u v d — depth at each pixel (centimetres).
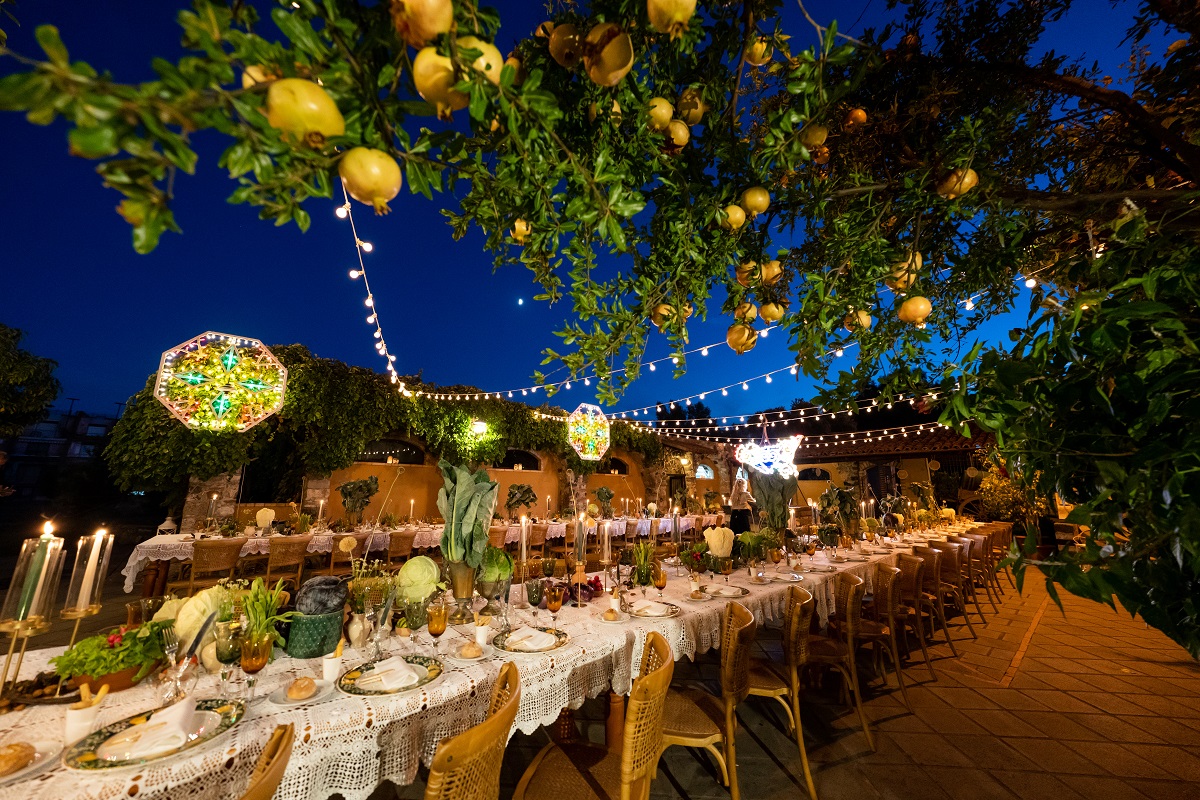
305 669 182
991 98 214
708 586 348
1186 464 62
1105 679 404
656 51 115
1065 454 78
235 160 53
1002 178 159
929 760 286
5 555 967
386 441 1014
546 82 108
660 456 1459
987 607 659
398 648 209
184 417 687
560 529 858
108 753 124
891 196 164
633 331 135
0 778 115
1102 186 234
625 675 235
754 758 288
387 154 70
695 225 134
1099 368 76
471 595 244
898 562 464
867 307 171
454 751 124
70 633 479
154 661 166
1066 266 107
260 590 175
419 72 68
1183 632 65
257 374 743
